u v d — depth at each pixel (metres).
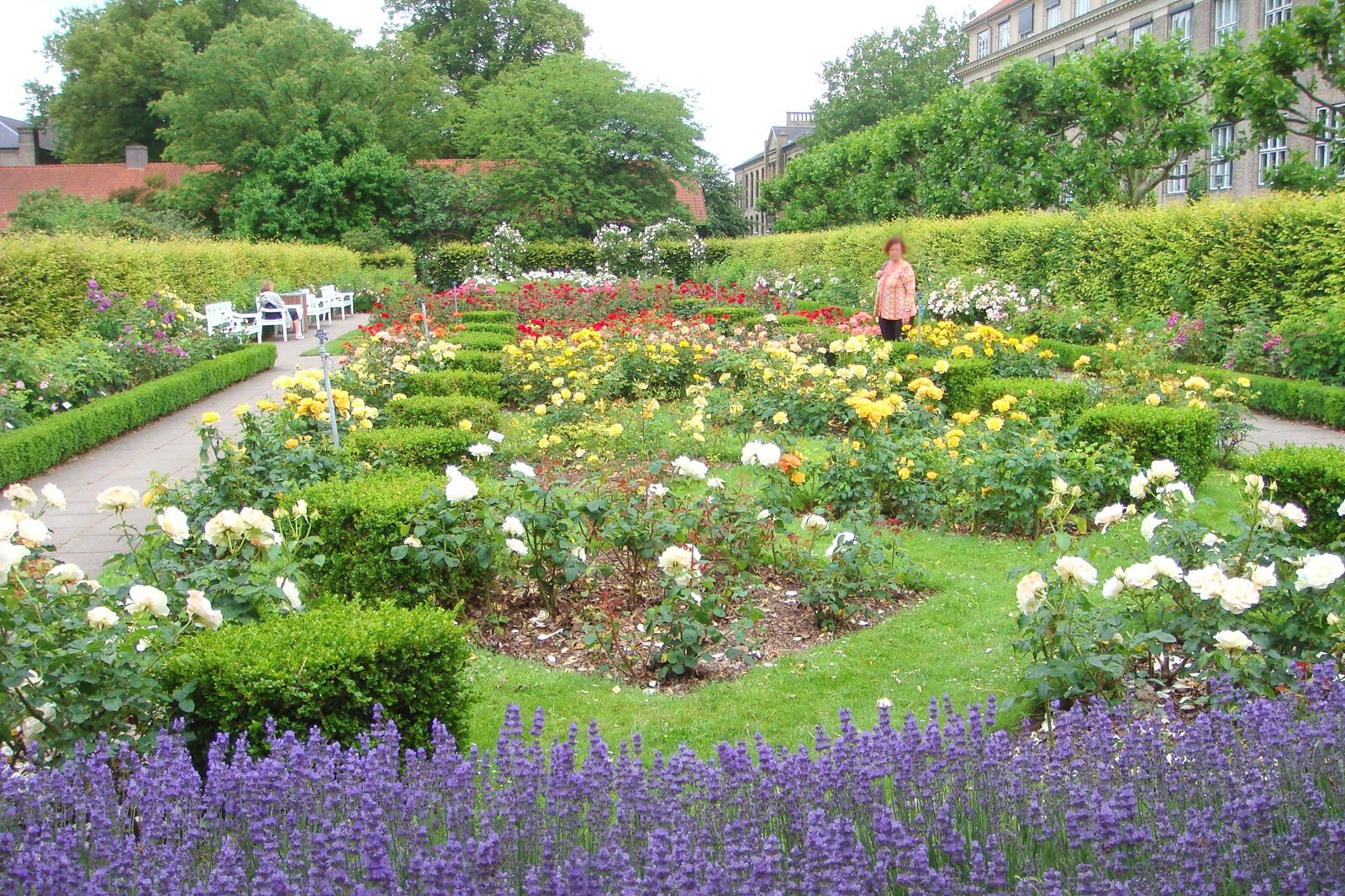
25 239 14.34
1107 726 3.22
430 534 5.34
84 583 3.63
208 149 38.59
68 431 9.88
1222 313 13.91
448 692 3.95
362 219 38.97
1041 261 19.25
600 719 4.45
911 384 9.05
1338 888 2.30
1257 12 29.77
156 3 47.78
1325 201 13.15
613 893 2.41
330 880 2.39
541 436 8.66
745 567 5.72
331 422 7.36
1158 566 4.09
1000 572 6.24
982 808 2.75
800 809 2.73
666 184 42.53
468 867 2.51
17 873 2.44
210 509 6.05
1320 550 5.96
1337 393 10.87
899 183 29.22
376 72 41.84
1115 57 22.31
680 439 8.94
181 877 2.50
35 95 55.41
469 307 20.98
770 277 27.23
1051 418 7.79
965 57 57.28
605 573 5.49
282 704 3.59
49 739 3.35
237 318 18.14
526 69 46.09
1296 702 3.64
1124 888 2.20
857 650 5.12
